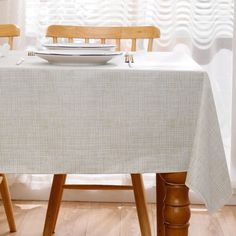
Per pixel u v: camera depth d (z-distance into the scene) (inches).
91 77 54.3
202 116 54.9
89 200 111.3
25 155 55.5
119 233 95.4
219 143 55.4
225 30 107.2
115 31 92.7
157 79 54.9
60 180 82.7
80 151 55.4
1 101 54.7
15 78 54.3
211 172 55.6
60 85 54.3
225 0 106.2
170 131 55.9
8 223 96.4
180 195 57.9
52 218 83.2
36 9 107.7
